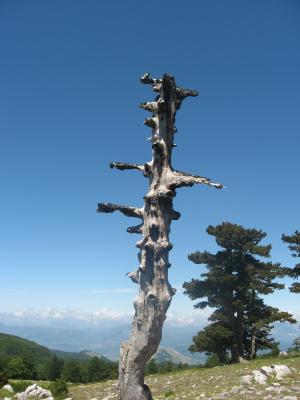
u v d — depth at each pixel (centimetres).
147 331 1370
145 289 1392
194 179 1451
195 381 3212
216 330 4862
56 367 8475
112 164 1534
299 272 4769
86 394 3033
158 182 1480
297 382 2583
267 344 5378
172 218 1480
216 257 5181
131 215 1505
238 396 2244
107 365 8231
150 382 3494
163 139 1515
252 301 5188
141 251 1428
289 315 5150
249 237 5238
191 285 5159
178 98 1576
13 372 8062
